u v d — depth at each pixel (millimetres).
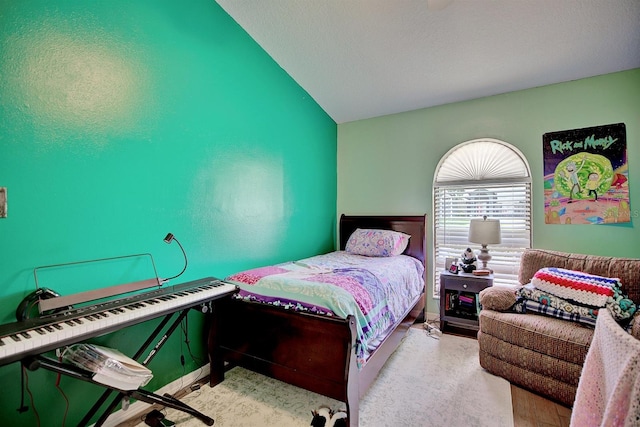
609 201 2664
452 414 1818
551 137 2902
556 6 2113
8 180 1402
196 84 2264
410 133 3635
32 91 1469
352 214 4043
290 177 3246
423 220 3420
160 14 2027
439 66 2838
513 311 2293
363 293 1947
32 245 1478
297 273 2277
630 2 2025
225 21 2490
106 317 1353
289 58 2980
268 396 2023
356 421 1639
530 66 2699
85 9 1657
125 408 1482
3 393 1409
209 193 2367
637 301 2080
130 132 1862
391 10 2322
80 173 1644
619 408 697
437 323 3332
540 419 1763
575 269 2375
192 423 1759
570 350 1840
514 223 3104
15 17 1414
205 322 2320
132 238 1878
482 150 3273
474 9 2215
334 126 4090
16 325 1233
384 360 2117
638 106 2578
